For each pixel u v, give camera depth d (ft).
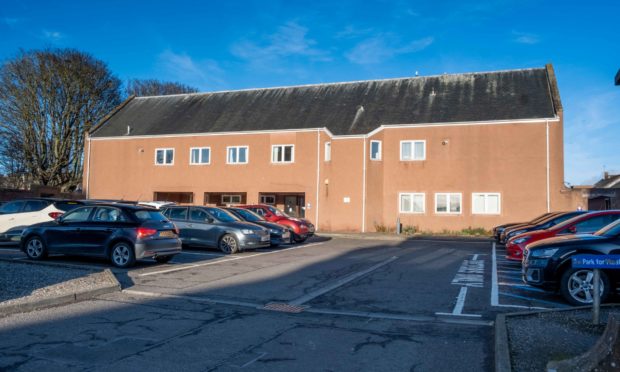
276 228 59.31
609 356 13.84
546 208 84.23
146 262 43.32
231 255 49.83
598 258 21.22
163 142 105.40
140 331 21.11
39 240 40.96
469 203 88.48
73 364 16.69
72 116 126.00
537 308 26.50
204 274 37.17
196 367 16.63
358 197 90.22
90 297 28.14
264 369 16.60
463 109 92.43
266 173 96.58
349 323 23.21
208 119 107.55
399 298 29.14
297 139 94.89
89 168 110.73
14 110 116.78
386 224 92.89
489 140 88.02
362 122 95.30
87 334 20.44
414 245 66.49
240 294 29.96
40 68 117.91
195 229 52.31
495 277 37.11
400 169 92.68
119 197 107.96
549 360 16.63
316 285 33.35
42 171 120.98
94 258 44.27
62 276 32.83
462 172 89.20
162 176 104.88
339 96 105.50
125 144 108.47
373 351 18.80
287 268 41.27
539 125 85.35
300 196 102.12
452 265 44.06
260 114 104.94
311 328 22.17
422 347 19.38
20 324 21.88
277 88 114.32
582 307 24.61
